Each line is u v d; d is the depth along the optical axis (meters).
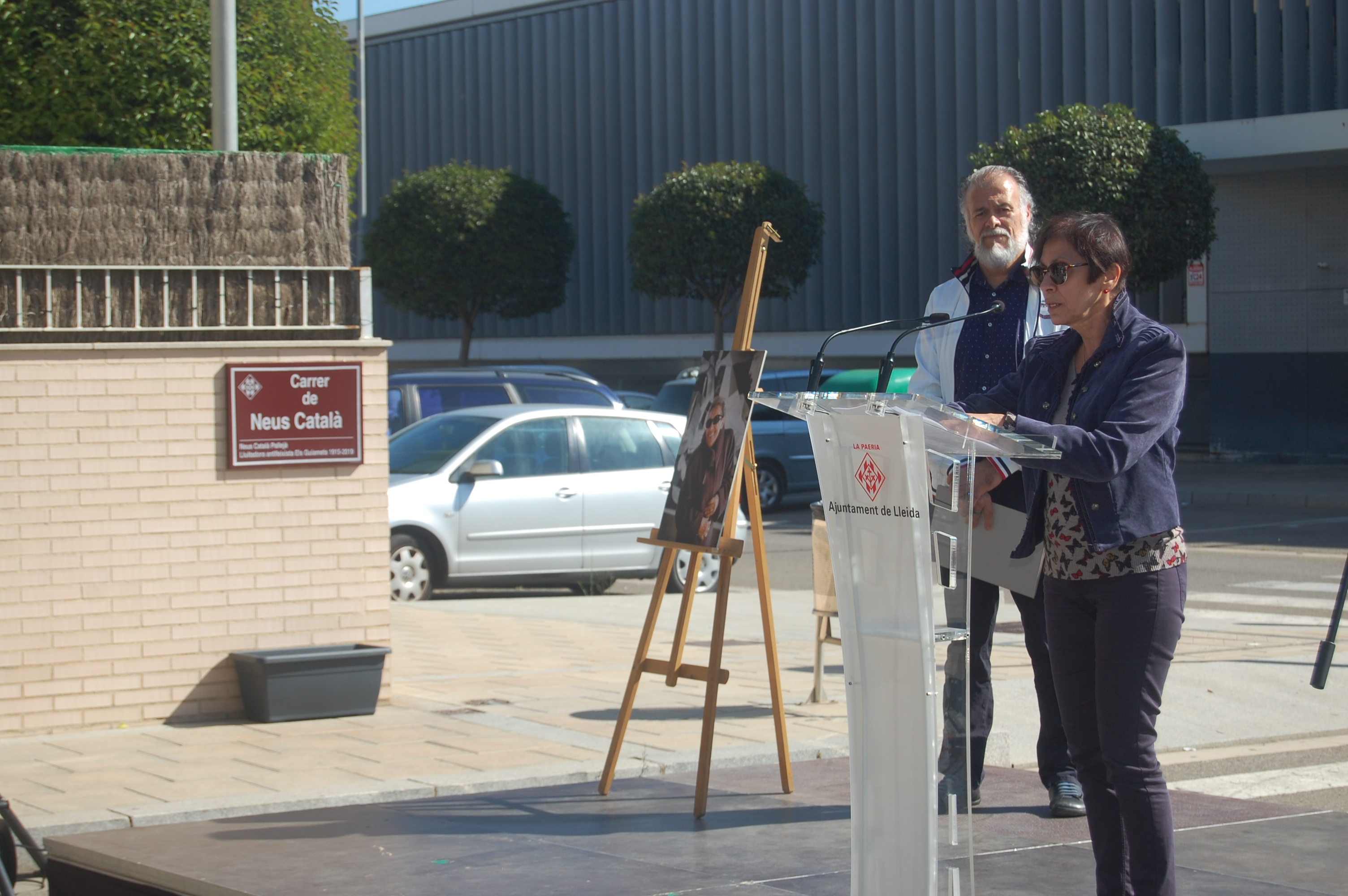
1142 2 27.34
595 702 6.83
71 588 6.20
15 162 6.24
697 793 4.78
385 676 6.73
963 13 30.30
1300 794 5.71
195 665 6.43
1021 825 4.75
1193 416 25.75
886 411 2.78
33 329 6.21
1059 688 3.57
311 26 12.50
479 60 39.94
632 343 36.97
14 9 10.51
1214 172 24.12
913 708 2.90
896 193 31.75
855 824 3.07
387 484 6.84
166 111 10.87
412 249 32.97
